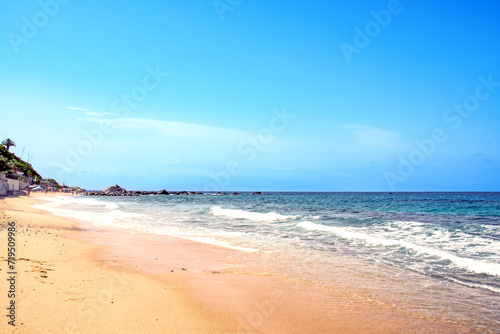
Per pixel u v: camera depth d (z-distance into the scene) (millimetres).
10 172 76688
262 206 46125
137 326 5391
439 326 6117
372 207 41844
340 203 54562
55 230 16750
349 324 6113
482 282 8859
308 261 11258
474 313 6754
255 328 5727
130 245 13922
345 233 16844
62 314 5461
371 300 7441
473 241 14484
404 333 5797
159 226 21703
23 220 18281
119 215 30469
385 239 15062
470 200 65000
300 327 5891
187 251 12891
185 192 199500
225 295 7488
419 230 18062
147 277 8641
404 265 10672
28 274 7402
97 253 11648
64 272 8164
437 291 8117
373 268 10305
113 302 6375
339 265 10688
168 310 6273
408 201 61438
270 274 9539
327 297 7594
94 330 5035
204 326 5645
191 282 8453
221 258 11680
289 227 20734
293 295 7676
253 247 13867
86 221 24078
